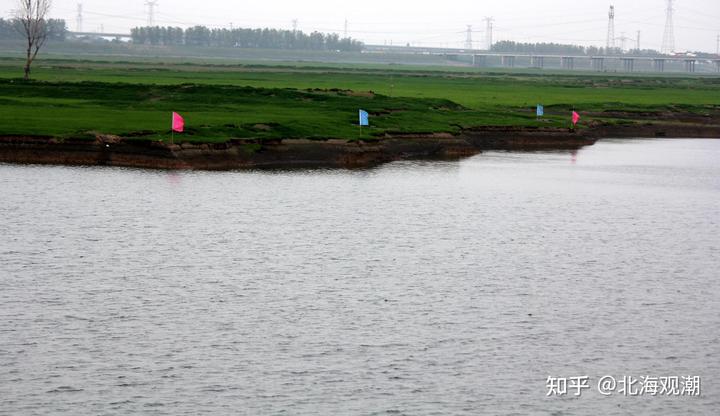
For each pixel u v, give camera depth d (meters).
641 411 67.00
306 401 66.69
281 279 94.94
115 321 81.06
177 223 119.81
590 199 152.75
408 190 154.00
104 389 67.75
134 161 166.12
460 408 66.38
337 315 84.12
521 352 76.31
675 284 97.25
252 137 180.62
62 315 82.12
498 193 155.00
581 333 80.94
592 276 99.62
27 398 66.06
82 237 110.44
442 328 81.31
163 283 92.38
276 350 75.44
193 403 66.00
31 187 141.88
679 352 77.12
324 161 182.00
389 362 73.62
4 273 94.12
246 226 119.31
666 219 136.38
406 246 111.19
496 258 106.56
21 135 168.75
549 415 65.94
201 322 81.44
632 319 85.00
